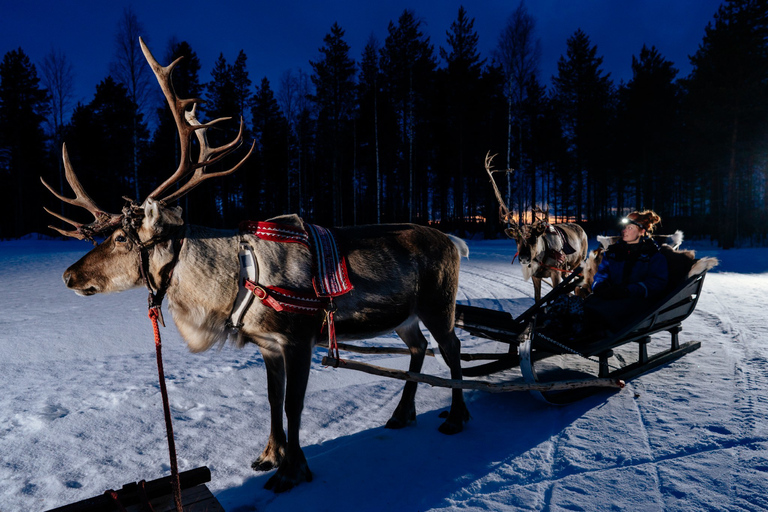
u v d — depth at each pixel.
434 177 49.22
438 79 40.72
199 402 4.35
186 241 2.86
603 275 4.84
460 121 39.62
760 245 28.81
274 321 2.89
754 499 2.44
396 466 3.07
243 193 50.56
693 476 2.71
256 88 45.41
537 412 3.97
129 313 8.73
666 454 3.01
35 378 5.02
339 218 40.53
